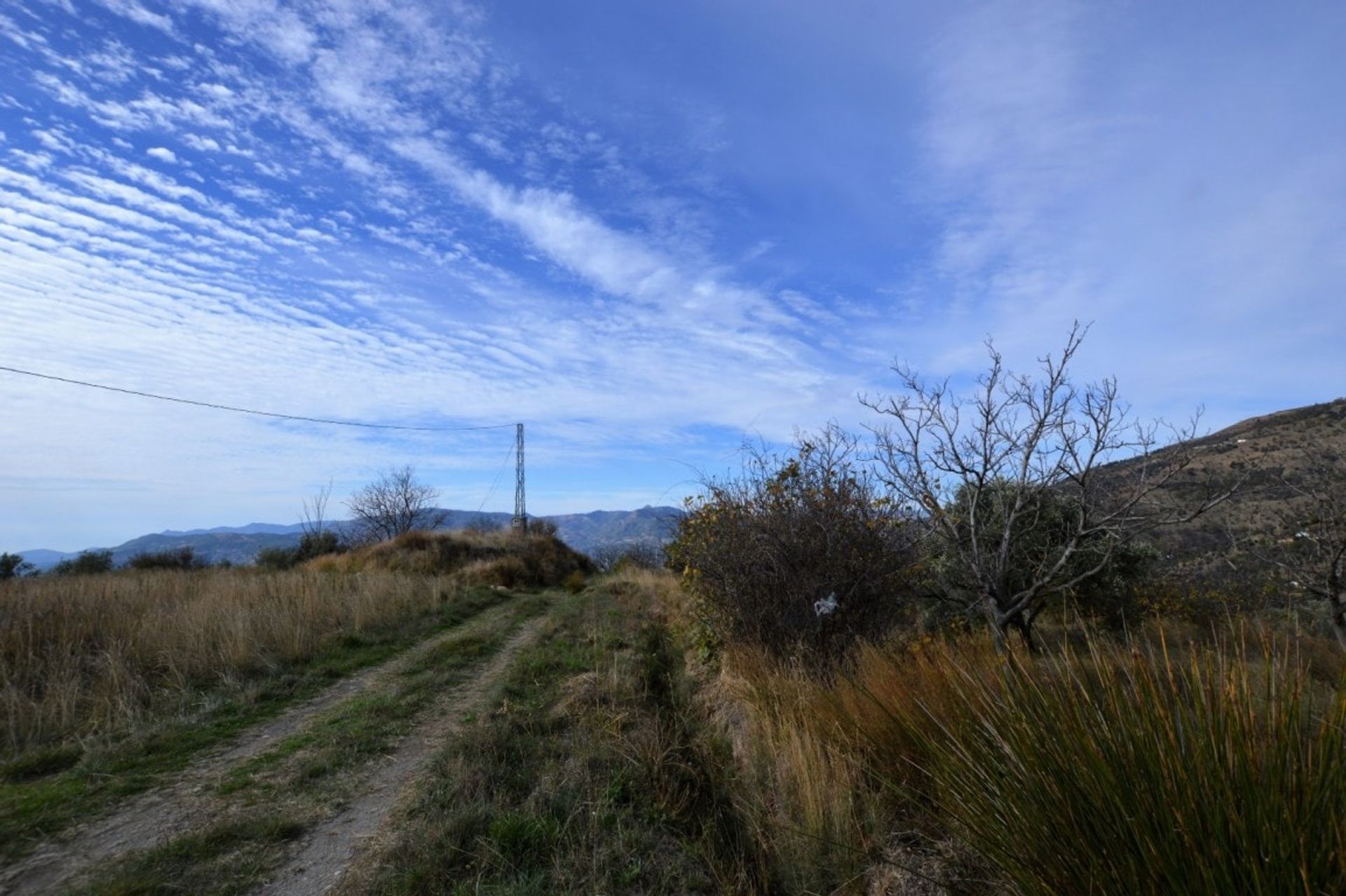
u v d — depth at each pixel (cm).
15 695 600
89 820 424
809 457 745
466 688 788
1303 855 170
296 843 395
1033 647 642
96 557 2530
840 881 342
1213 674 221
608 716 617
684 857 389
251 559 3056
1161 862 194
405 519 4181
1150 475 558
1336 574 708
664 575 2230
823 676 616
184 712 656
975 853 293
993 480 696
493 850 365
